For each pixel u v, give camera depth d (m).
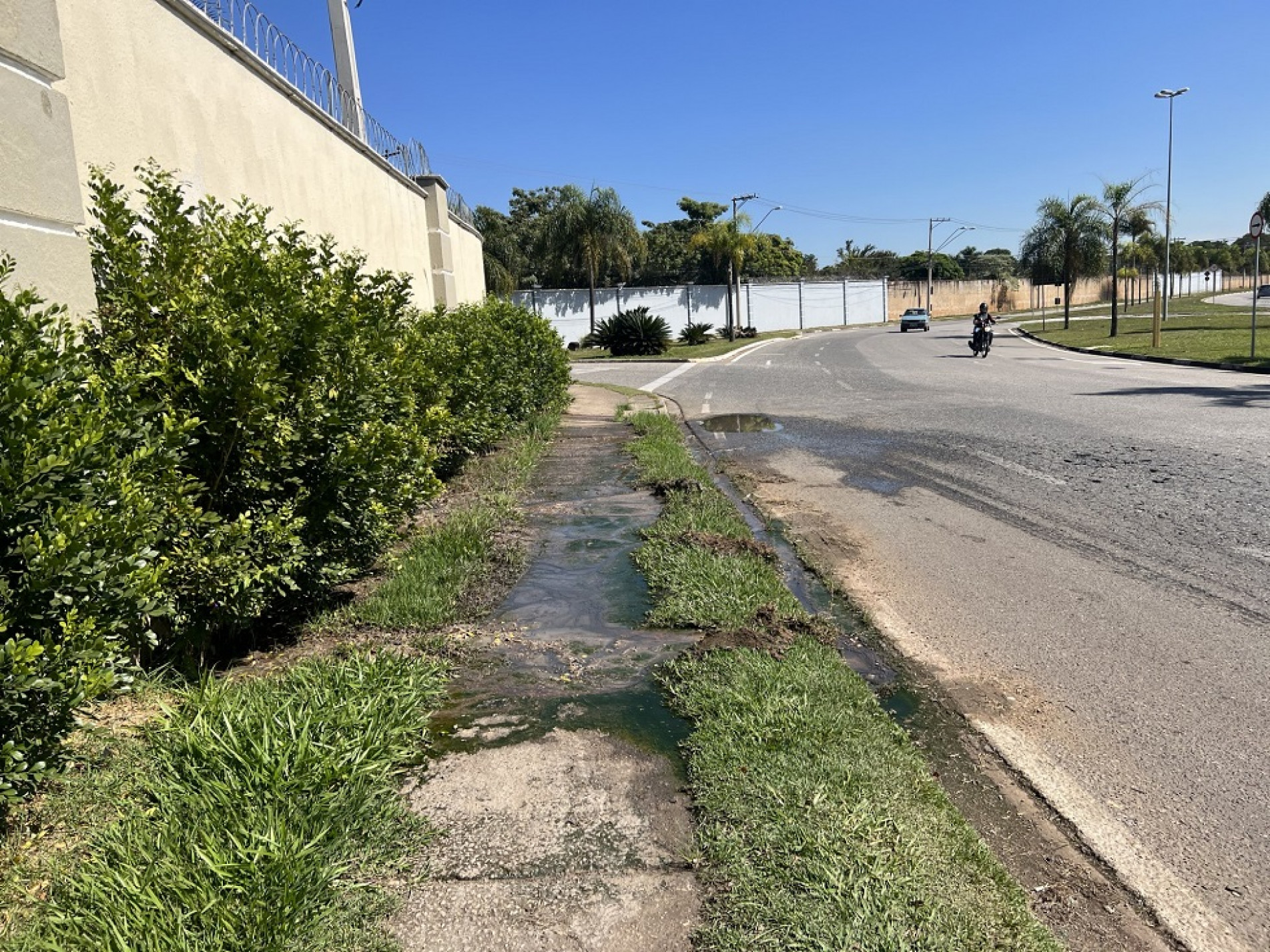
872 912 2.40
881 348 34.72
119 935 2.17
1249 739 3.57
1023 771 3.36
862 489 8.53
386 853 2.71
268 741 2.98
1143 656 4.41
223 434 3.86
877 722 3.56
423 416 6.33
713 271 59.97
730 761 3.21
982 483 8.56
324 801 2.80
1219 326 36.72
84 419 2.63
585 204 41.34
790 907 2.43
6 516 2.42
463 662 4.30
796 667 4.03
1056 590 5.44
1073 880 2.73
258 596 3.92
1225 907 2.61
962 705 3.91
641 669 4.21
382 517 4.74
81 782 2.85
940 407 14.40
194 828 2.60
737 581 5.32
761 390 18.89
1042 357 26.97
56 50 3.76
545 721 3.67
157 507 3.19
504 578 5.63
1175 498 7.56
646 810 2.99
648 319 36.56
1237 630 4.70
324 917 2.38
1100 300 95.69
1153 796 3.18
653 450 10.23
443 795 3.09
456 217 16.23
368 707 3.38
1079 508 7.42
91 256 4.17
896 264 106.81
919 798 2.99
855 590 5.52
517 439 11.11
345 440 4.31
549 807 3.01
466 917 2.46
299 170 8.30
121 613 2.77
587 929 2.42
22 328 2.62
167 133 5.77
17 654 2.25
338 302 4.45
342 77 12.12
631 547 6.37
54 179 3.72
